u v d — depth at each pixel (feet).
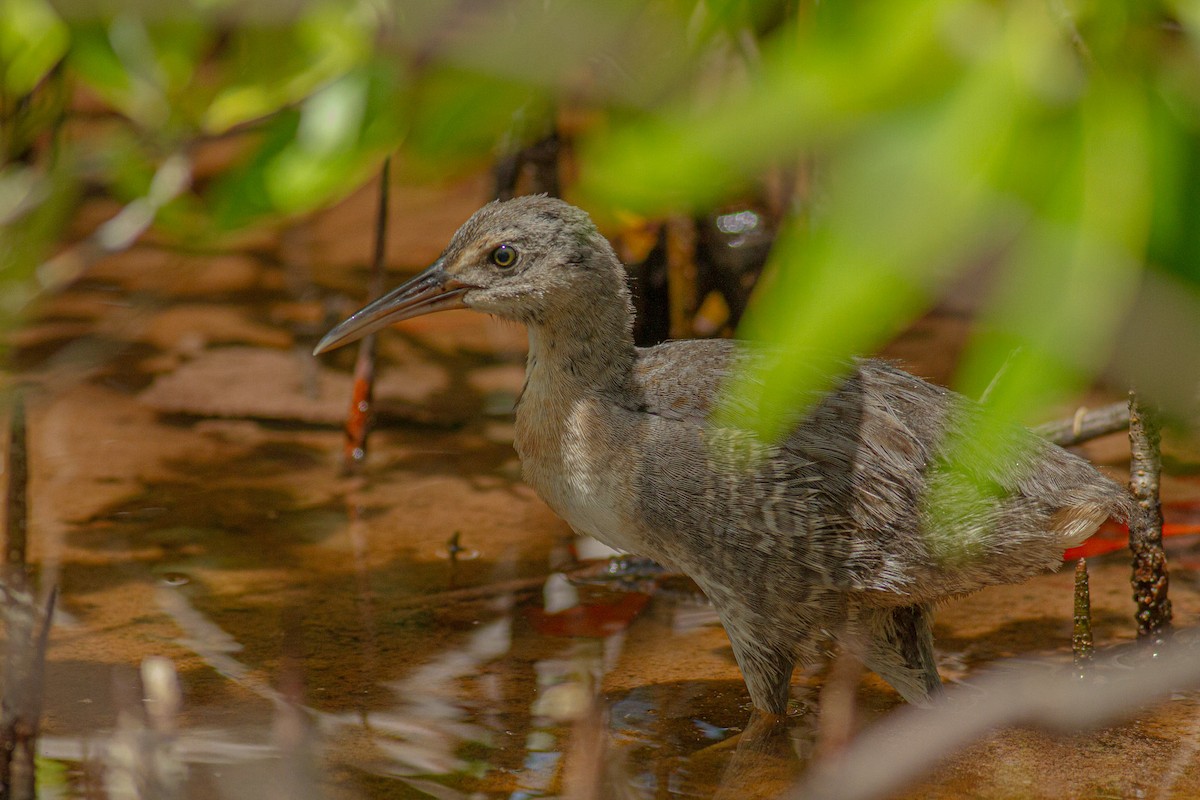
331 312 52.26
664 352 30.76
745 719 28.91
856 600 28.43
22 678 24.21
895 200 7.86
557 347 30.35
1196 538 36.55
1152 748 27.14
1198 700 29.04
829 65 8.41
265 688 29.04
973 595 34.91
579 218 30.53
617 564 36.19
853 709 29.30
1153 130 8.22
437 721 27.86
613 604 34.04
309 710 28.19
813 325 7.68
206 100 23.03
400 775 25.58
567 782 25.38
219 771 25.12
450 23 13.98
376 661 30.68
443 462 42.32
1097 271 7.80
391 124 18.97
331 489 40.32
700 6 10.85
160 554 35.81
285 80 22.27
